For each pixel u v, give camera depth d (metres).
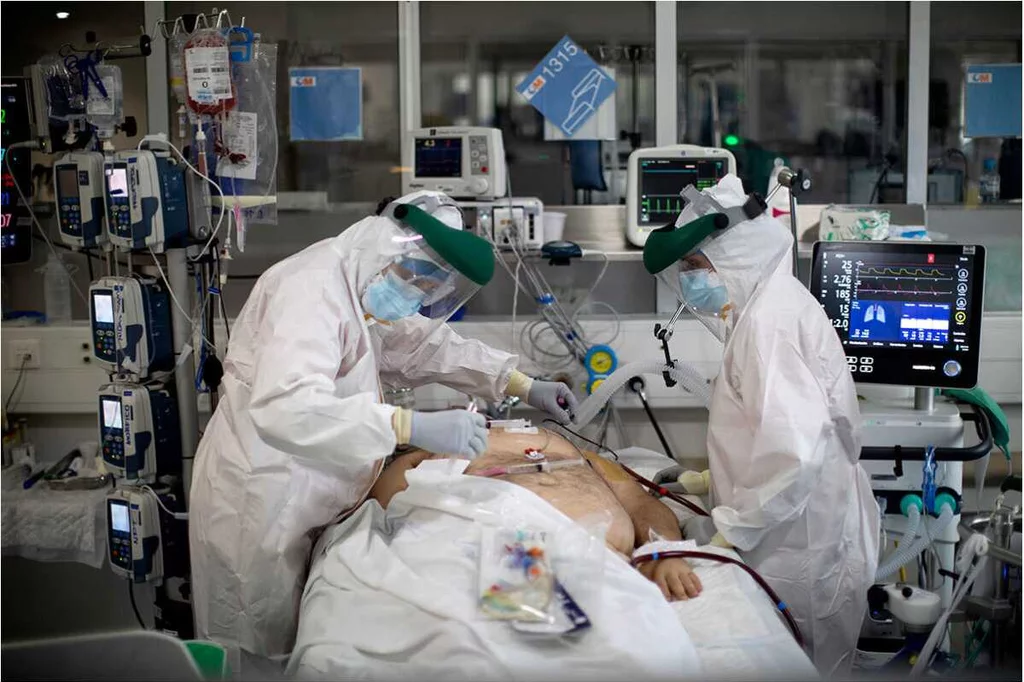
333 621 1.81
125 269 3.73
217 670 1.87
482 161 3.28
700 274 2.18
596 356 3.17
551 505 2.04
